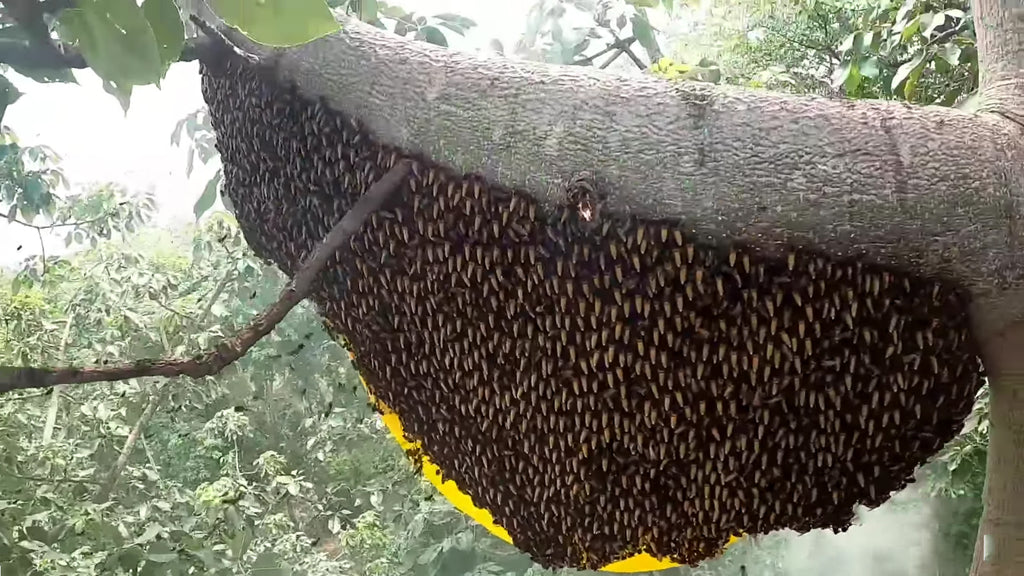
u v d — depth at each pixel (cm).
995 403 86
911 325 84
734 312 86
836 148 79
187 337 212
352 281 100
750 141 80
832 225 80
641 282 87
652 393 91
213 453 248
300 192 100
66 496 226
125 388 225
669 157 81
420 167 90
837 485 91
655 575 126
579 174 83
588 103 83
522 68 87
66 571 208
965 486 167
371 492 255
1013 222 78
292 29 71
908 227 79
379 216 93
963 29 160
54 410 199
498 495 106
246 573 236
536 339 93
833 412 88
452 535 253
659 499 97
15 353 198
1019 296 80
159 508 237
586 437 95
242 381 228
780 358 86
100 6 74
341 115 93
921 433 87
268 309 84
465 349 97
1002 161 79
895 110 81
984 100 85
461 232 91
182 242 232
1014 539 85
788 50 205
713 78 114
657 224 84
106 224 213
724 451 92
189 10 90
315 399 226
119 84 76
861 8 201
